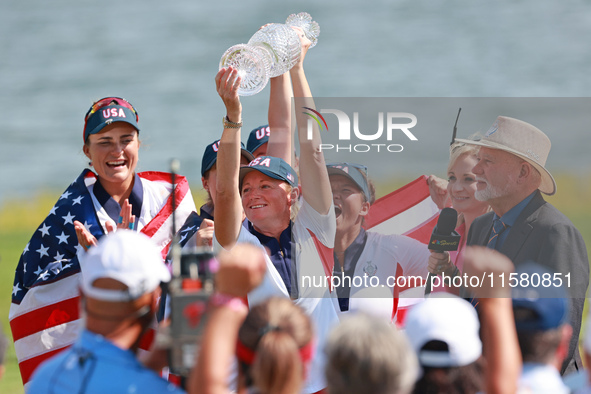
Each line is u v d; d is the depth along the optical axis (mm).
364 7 146750
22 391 24062
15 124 113125
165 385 11578
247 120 83125
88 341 11469
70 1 168000
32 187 87250
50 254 19344
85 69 131875
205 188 20641
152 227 19688
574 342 15039
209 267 11969
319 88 104875
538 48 119875
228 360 10336
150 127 101000
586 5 138250
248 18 150375
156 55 134875
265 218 16750
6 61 138500
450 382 11102
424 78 108562
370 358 9883
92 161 19484
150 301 11633
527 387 11656
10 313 19453
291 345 10594
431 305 11438
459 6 143000
